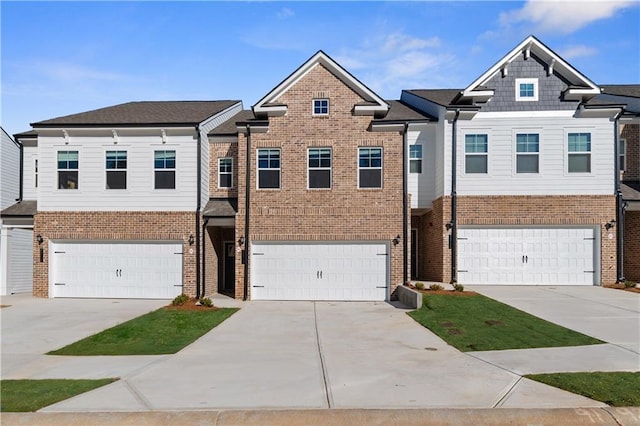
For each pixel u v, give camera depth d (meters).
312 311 15.91
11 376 8.52
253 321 14.06
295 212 18.78
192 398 7.03
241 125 19.00
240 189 18.98
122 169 19.53
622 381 7.49
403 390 7.30
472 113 19.31
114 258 19.36
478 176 19.33
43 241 19.38
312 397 7.01
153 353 10.24
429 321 13.24
